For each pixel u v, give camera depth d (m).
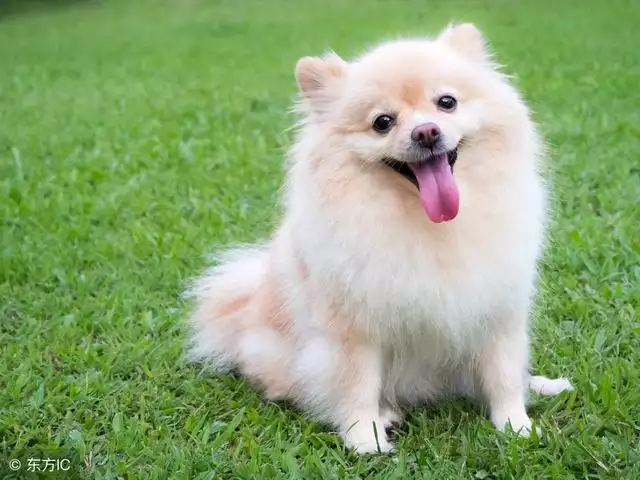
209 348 1.17
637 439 1.00
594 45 2.96
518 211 0.99
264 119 2.26
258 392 1.14
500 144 0.98
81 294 1.36
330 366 1.03
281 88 2.67
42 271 1.41
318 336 1.03
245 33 3.88
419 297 0.98
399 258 0.97
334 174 0.98
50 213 1.62
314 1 4.87
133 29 4.26
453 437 1.02
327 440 1.04
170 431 1.06
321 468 0.98
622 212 1.49
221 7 4.93
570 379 1.11
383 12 4.20
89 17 4.87
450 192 0.95
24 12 5.19
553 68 2.64
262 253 1.23
